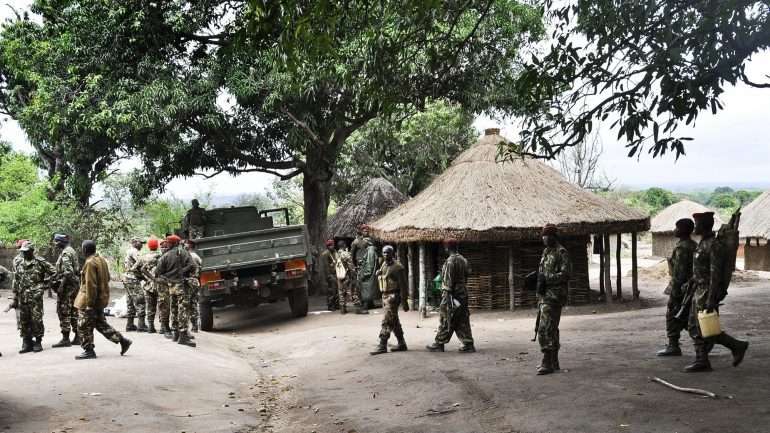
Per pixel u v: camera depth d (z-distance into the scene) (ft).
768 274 98.37
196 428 25.31
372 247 67.56
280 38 29.35
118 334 38.24
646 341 38.93
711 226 28.63
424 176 128.16
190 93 71.87
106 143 84.07
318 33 29.40
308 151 86.79
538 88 29.12
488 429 23.36
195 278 54.03
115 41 73.00
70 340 44.65
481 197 64.34
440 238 60.49
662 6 26.61
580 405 24.61
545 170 70.38
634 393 25.52
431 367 34.73
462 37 66.33
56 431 23.90
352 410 28.35
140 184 90.99
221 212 72.23
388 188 100.17
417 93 43.91
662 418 21.97
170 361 37.47
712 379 26.96
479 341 43.68
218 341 52.19
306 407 30.17
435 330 51.65
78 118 74.54
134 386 30.83
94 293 37.29
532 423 23.15
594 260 138.62
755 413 21.58
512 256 61.82
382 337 40.45
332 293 71.46
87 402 27.68
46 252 95.86
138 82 72.84
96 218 97.66
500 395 27.66
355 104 75.51
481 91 74.18
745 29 24.81
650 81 26.07
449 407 26.86
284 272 61.00
